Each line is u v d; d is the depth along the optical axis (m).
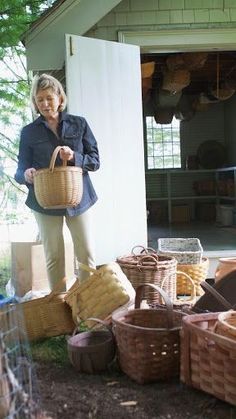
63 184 2.54
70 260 3.96
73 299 2.72
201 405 1.79
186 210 10.20
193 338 1.91
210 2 4.49
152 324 2.31
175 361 2.06
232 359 1.71
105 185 4.18
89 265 3.03
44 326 2.70
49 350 2.52
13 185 7.97
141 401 1.84
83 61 4.05
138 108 4.38
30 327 2.66
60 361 2.35
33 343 2.66
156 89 8.91
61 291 2.92
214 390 1.81
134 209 4.36
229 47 4.61
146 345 2.01
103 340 2.35
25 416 1.50
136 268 3.32
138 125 4.38
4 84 8.39
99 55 4.13
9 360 1.54
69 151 2.68
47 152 2.92
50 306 2.73
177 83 6.47
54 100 2.85
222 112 11.23
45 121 2.92
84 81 4.06
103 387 2.00
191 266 3.89
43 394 1.91
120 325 2.11
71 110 4.01
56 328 2.72
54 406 1.79
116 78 4.24
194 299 3.12
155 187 11.13
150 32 4.45
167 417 1.70
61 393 1.92
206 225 8.92
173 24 4.47
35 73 4.76
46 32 4.18
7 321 1.61
